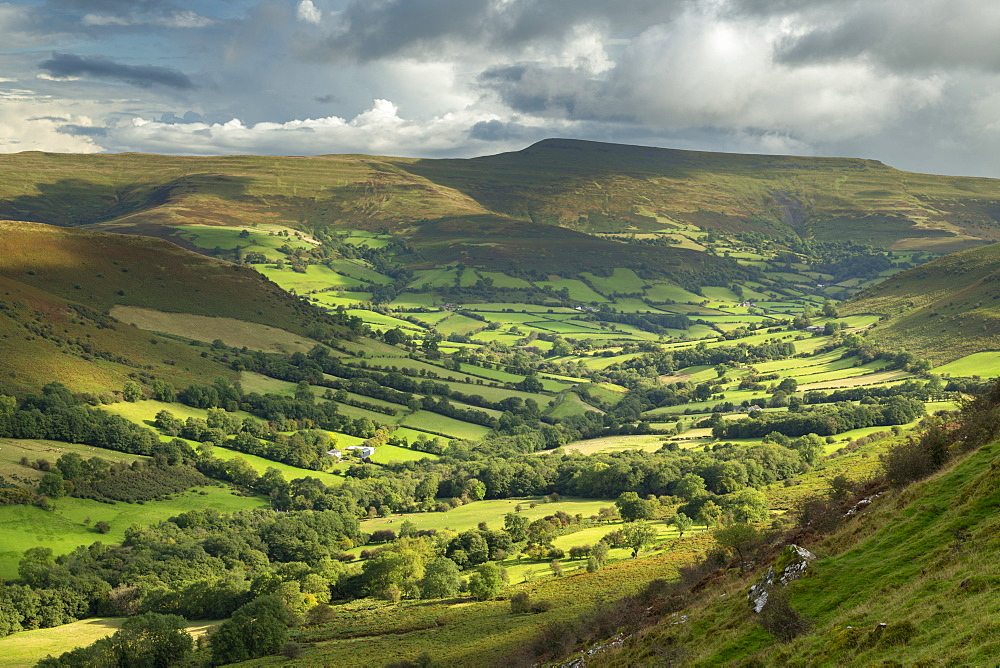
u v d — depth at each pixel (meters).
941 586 32.81
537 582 108.12
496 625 88.06
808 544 48.72
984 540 34.75
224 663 93.50
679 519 119.75
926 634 29.05
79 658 91.94
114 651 94.69
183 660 96.56
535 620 85.44
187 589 117.75
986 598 29.45
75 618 115.38
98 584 119.94
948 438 53.56
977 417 52.28
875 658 29.41
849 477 128.50
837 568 40.38
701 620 45.19
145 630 96.88
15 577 118.94
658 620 52.91
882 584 36.38
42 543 128.12
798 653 33.66
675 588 62.66
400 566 118.50
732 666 36.22
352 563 131.50
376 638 93.25
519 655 65.12
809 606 38.22
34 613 110.94
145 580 121.75
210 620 114.81
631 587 91.81
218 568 127.75
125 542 134.50
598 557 112.25
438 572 113.25
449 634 88.81
